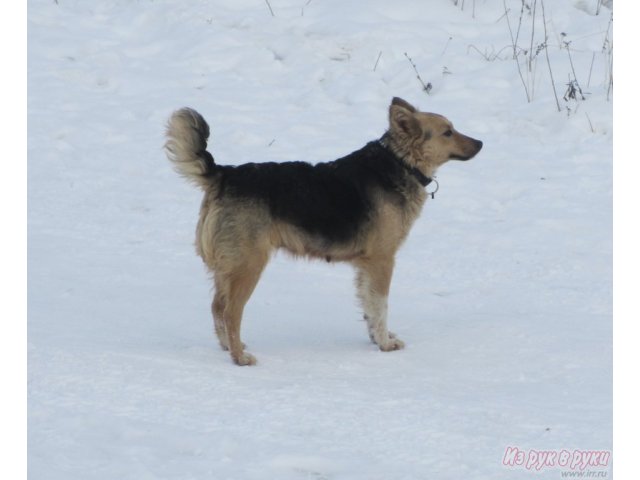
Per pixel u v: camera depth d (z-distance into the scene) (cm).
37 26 1936
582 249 1213
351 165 946
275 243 910
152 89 1747
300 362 884
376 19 1945
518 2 2042
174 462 636
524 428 700
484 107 1675
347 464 635
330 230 916
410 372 859
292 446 661
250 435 682
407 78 1770
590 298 1062
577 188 1407
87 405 730
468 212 1344
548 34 1909
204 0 2041
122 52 1877
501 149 1545
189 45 1894
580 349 900
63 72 1781
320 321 1010
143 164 1498
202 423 704
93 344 880
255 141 1556
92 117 1631
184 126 883
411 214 960
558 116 1608
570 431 693
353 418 716
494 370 860
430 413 727
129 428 684
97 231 1266
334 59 1847
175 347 909
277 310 1038
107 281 1096
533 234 1259
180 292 1077
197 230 916
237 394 768
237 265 889
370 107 1694
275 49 1881
